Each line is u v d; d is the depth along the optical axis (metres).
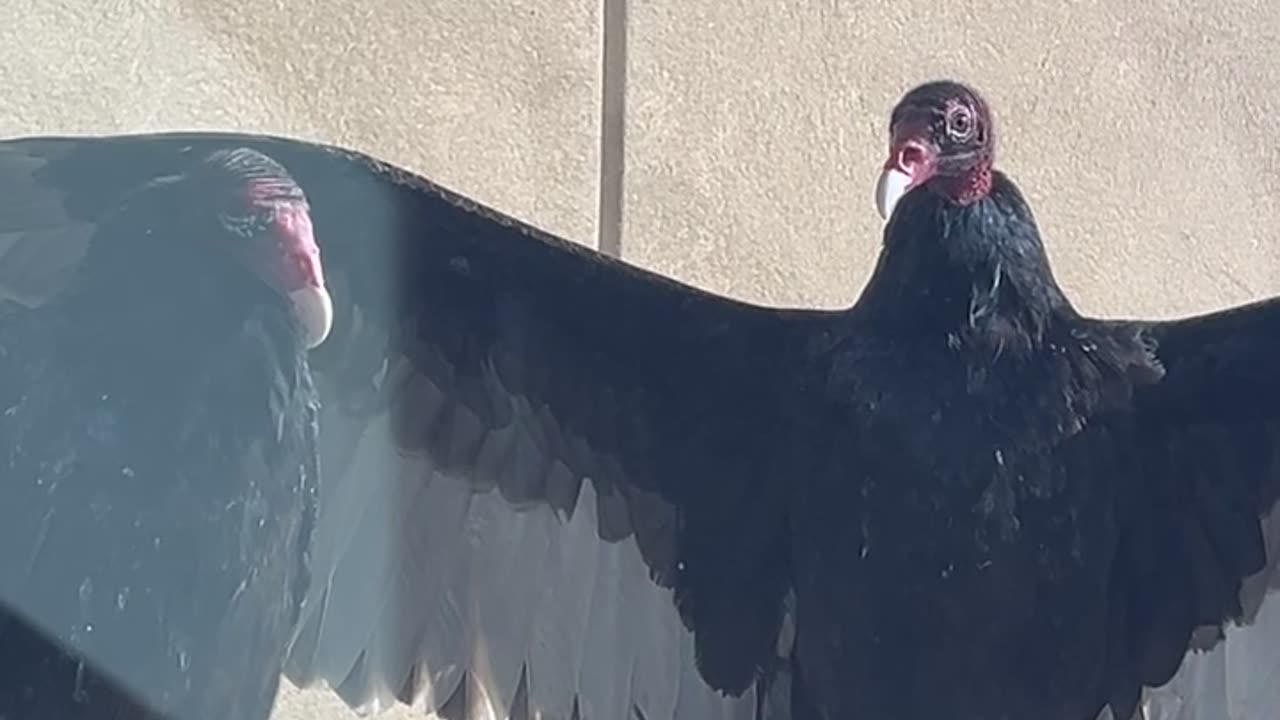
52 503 1.58
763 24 2.10
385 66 2.00
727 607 1.75
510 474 1.76
